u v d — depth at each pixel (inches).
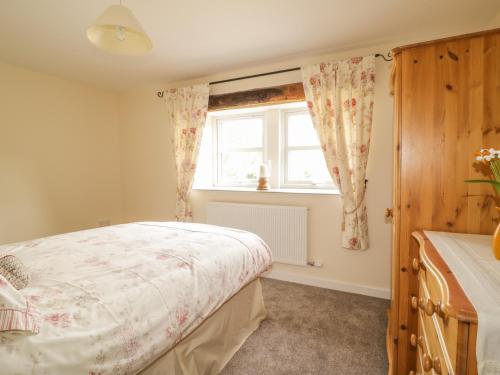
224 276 56.0
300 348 66.1
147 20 76.9
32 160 115.3
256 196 114.8
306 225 102.8
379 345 67.2
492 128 45.0
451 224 47.7
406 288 51.5
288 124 117.2
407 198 50.1
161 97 136.2
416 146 48.8
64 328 31.2
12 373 25.7
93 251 55.4
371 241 94.7
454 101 46.4
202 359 54.1
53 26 80.4
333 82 94.0
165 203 140.6
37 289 37.7
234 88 116.7
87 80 128.3
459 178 46.9
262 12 73.1
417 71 48.1
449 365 27.5
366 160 91.0
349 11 72.7
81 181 133.5
